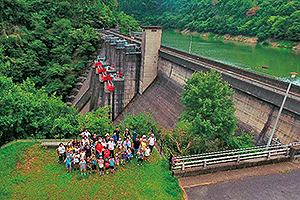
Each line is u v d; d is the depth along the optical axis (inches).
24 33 2758.4
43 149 888.3
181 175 679.1
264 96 896.3
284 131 822.5
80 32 2955.2
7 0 2657.5
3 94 1019.9
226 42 4483.3
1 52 2331.4
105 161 748.6
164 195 636.1
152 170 761.0
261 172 703.1
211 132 713.6
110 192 673.0
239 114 1018.7
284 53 3292.3
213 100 749.3
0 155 834.2
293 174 695.7
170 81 1600.6
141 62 1790.1
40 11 3115.2
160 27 1707.7
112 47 2218.3
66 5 3314.5
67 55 2812.5
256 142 908.0
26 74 2481.5
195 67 1304.1
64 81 2667.3
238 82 1015.6
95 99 2204.7
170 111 1440.7
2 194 665.0
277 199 598.9
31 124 1018.1
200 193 617.9
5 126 931.3
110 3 4564.5
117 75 1876.2
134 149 830.5
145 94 1797.5
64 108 1246.3
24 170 774.5
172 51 1676.9
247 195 610.9
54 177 740.0
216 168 696.4
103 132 980.6
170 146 893.8
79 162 744.3
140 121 989.2
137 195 655.8
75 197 658.2
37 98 1194.6
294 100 783.1
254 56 3203.7
